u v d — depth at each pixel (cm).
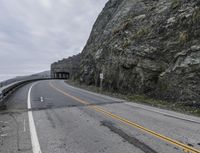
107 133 680
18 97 1662
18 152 524
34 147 557
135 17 2367
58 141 604
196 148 538
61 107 1197
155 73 1584
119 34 2378
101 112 1045
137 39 1955
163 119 886
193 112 1070
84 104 1316
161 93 1454
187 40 1414
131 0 2983
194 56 1276
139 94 1678
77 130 718
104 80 2400
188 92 1227
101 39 3281
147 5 2398
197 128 736
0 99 1167
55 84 3612
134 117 925
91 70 3130
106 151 526
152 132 685
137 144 573
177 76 1343
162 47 1623
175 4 1791
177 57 1406
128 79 1870
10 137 647
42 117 930
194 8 1510
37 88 2619
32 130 720
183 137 630
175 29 1602
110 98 1656
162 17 1859
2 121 862
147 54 1709
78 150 535
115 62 2166
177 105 1242
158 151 520
